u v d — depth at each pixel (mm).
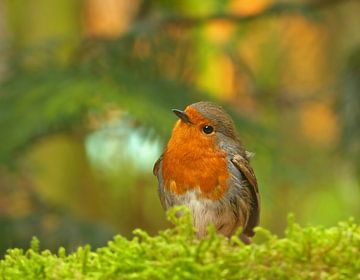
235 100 15539
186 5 15461
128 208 15492
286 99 15891
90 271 5410
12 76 12781
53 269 5414
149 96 11672
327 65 16391
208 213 8312
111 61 12875
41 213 12945
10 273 5457
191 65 14156
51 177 15203
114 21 16203
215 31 15203
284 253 5262
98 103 11305
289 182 12961
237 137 8695
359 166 13969
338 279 5211
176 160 8266
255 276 5223
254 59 16453
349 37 16203
